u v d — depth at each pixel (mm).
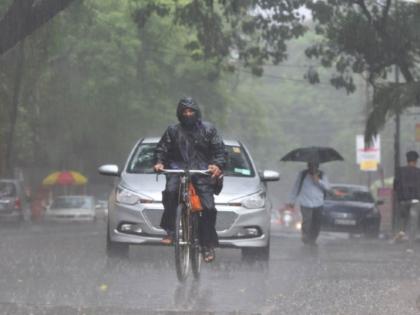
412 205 33344
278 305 16984
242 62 67500
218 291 18766
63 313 15594
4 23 39594
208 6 55062
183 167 19141
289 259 27266
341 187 54969
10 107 60406
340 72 57375
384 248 34219
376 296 18266
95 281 20109
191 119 19094
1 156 67375
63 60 78312
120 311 15828
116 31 85938
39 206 79625
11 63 52406
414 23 50875
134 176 26062
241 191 25094
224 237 24594
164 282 20031
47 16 39938
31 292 18234
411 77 52750
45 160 94625
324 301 17547
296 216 90062
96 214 84312
